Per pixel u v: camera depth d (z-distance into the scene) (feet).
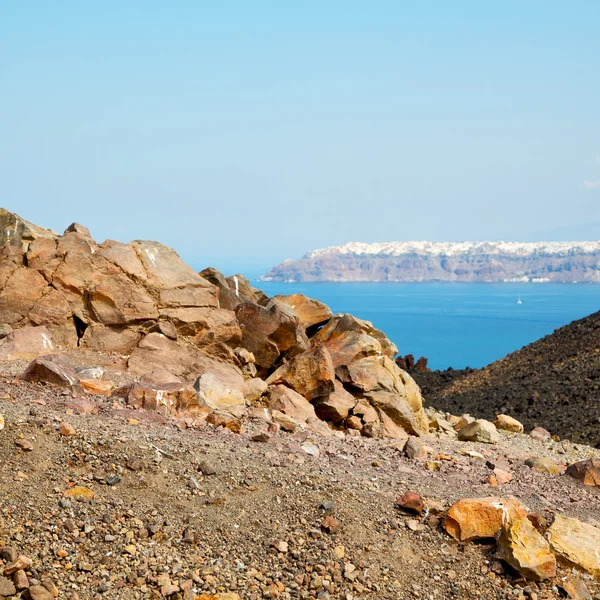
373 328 75.51
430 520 37.63
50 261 63.57
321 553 33.81
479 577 34.40
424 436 66.08
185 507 35.14
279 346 67.46
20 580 28.37
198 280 66.39
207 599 29.76
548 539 36.99
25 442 36.50
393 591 32.63
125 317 62.03
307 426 55.36
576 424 103.50
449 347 628.28
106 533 32.17
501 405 121.90
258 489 37.81
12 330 60.18
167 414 48.14
